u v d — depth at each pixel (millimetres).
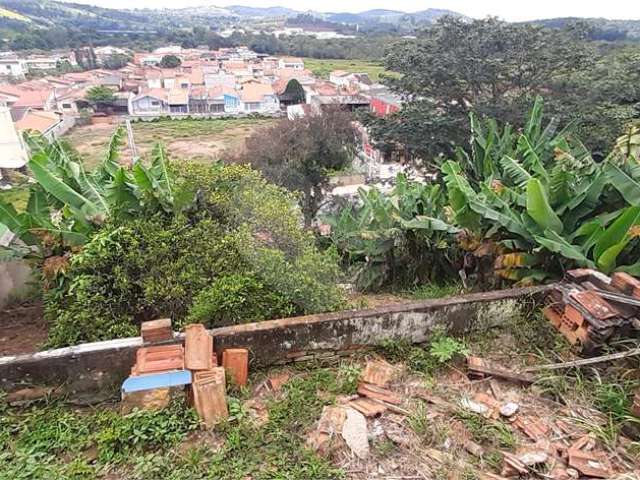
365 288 6645
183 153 36188
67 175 5156
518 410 3230
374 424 3092
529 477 2703
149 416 3023
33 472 2680
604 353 3627
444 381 3570
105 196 4918
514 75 16969
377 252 6656
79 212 4723
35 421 3092
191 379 3125
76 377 3297
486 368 3586
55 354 3238
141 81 62906
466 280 6191
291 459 2814
